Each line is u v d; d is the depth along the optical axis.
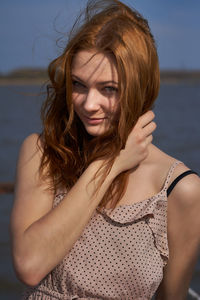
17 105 67.88
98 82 1.39
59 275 1.54
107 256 1.52
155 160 1.57
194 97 100.50
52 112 1.59
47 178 1.55
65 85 1.51
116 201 1.52
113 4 1.45
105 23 1.40
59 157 1.58
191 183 1.51
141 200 1.53
